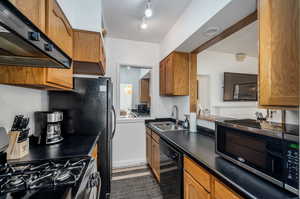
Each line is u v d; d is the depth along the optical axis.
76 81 1.83
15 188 0.72
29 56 0.77
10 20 0.47
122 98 5.50
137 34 2.84
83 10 1.74
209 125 2.00
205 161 1.12
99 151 1.87
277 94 0.83
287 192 0.74
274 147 0.78
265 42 0.90
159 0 1.88
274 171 0.77
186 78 2.59
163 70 2.98
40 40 0.64
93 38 1.74
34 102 1.53
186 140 1.71
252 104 3.16
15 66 0.98
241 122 1.15
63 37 1.29
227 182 0.87
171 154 1.65
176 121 2.80
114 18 2.30
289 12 0.77
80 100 1.84
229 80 3.06
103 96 1.89
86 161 1.10
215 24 1.60
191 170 1.28
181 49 2.42
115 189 2.19
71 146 1.41
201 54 2.95
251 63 3.30
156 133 2.37
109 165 1.93
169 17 2.25
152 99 3.25
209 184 1.05
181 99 2.90
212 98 3.02
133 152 3.09
